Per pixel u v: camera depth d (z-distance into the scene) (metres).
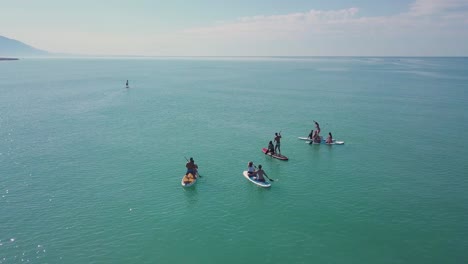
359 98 88.75
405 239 22.89
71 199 28.22
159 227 24.19
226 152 41.44
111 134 49.22
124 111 68.19
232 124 57.22
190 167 32.31
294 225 24.59
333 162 38.00
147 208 26.92
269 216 25.86
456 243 22.42
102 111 67.81
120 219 25.16
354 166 36.69
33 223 24.38
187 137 48.19
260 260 20.78
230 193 29.83
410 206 27.41
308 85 125.12
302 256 21.16
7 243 21.94
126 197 28.78
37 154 39.59
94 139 46.38
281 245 22.25
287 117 63.47
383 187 31.08
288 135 50.06
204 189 30.61
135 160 38.09
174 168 35.69
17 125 54.16
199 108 73.00
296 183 32.06
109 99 85.25
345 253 21.44
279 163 37.66
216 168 35.91
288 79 155.50
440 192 30.02
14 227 23.80
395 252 21.53
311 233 23.61
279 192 30.09
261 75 185.38
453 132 51.41
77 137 47.25
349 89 110.38
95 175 33.47
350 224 24.72
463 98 87.50
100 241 22.39
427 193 29.80
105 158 38.59
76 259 20.56
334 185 31.58
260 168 31.66
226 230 23.97
